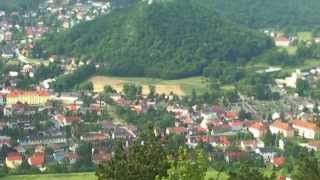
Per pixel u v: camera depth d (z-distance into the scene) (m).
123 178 113.75
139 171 113.38
